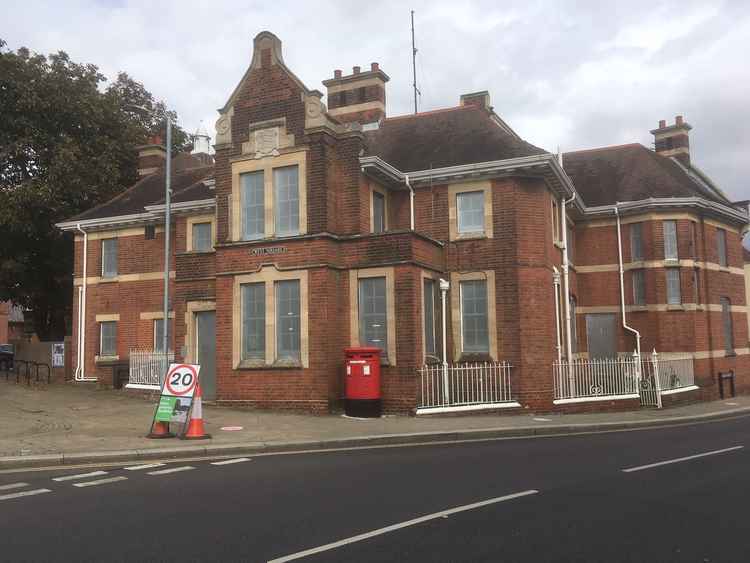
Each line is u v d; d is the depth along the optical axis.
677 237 22.64
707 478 8.77
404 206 19.41
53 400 18.20
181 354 18.95
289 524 6.67
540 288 18.09
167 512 7.27
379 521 6.73
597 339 23.36
